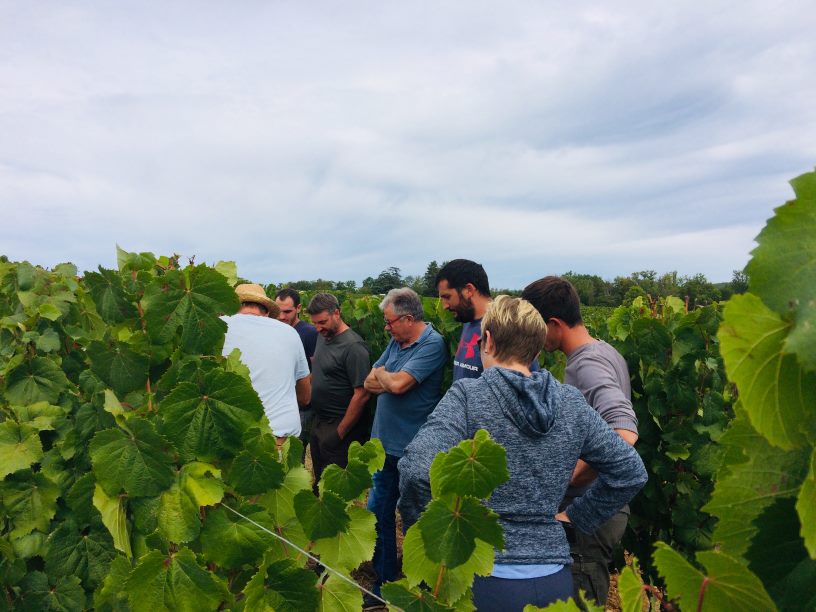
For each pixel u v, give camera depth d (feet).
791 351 1.38
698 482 12.41
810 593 1.69
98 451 5.12
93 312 8.09
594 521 6.76
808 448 1.77
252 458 5.26
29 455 6.98
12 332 7.82
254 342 9.70
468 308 11.63
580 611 2.58
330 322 15.12
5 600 6.82
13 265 8.36
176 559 5.01
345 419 15.05
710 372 12.32
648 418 12.95
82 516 5.86
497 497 5.86
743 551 1.87
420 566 4.40
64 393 7.64
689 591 1.86
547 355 17.07
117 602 5.43
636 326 13.05
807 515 1.51
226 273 6.56
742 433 1.88
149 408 5.62
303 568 5.03
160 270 6.10
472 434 5.98
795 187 1.48
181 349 5.59
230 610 5.02
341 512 5.14
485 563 4.36
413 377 12.66
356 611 5.12
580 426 6.25
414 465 5.64
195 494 5.10
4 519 6.99
